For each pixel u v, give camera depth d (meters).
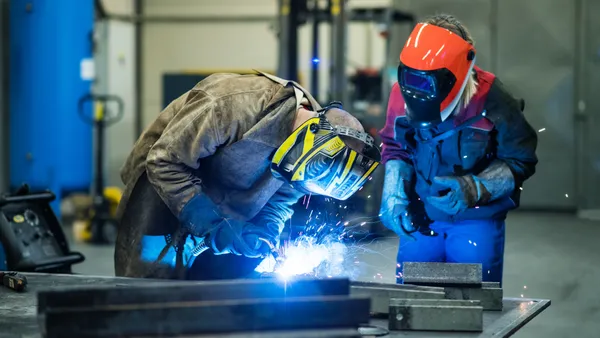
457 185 3.80
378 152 3.31
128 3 15.65
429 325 2.69
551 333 6.18
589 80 13.94
